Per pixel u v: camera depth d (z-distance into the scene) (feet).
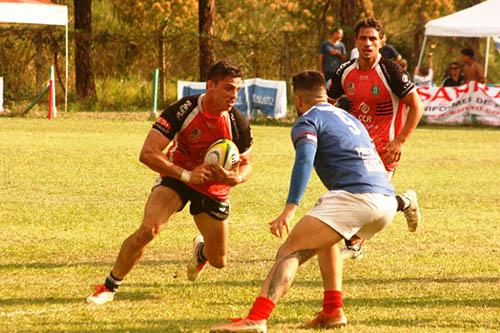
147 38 258.57
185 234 85.81
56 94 253.24
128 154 148.05
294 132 51.60
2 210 96.12
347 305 59.93
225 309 58.03
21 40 242.99
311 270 71.46
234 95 57.62
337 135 51.78
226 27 329.52
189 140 58.90
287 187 118.83
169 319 54.80
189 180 57.67
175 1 311.88
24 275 67.41
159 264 72.64
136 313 56.24
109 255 75.66
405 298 62.59
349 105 76.95
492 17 227.20
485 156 162.81
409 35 338.34
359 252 76.23
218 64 57.67
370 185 50.96
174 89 257.34
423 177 133.08
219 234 61.52
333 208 50.31
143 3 308.40
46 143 161.38
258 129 201.67
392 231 90.33
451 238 87.25
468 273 71.77
